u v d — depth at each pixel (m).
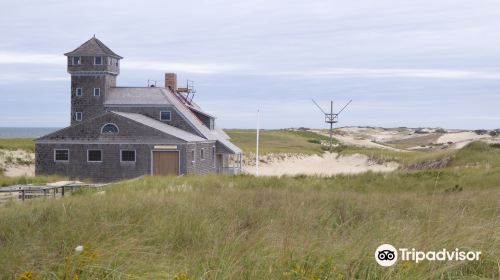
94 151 46.00
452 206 14.15
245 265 7.19
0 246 8.73
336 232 10.18
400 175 32.97
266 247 8.09
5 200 22.55
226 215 12.92
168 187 25.92
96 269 7.07
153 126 46.12
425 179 31.03
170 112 53.97
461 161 45.91
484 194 17.75
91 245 8.28
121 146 45.72
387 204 15.77
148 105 53.94
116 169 45.78
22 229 10.69
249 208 14.33
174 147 45.28
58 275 6.93
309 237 8.78
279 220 11.75
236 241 8.42
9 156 58.22
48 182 34.47
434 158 53.03
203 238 9.62
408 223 10.18
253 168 71.12
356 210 14.70
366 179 31.98
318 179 32.59
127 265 7.39
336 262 7.46
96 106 55.38
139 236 9.60
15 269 7.34
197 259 7.80
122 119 45.75
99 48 55.56
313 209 13.69
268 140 114.62
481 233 8.70
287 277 6.72
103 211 12.91
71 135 46.19
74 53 55.59
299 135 138.50
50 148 46.41
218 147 56.56
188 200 15.98
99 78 55.50
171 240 9.61
